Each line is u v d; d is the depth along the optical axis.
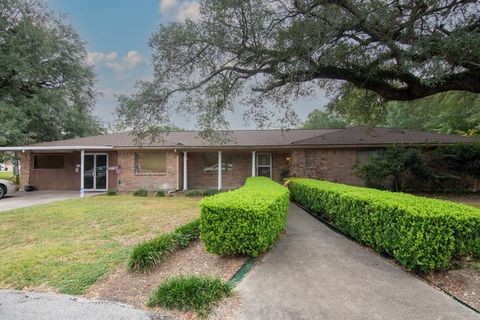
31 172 16.27
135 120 9.51
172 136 17.00
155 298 3.07
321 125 34.91
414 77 8.16
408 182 12.99
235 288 3.36
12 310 2.98
